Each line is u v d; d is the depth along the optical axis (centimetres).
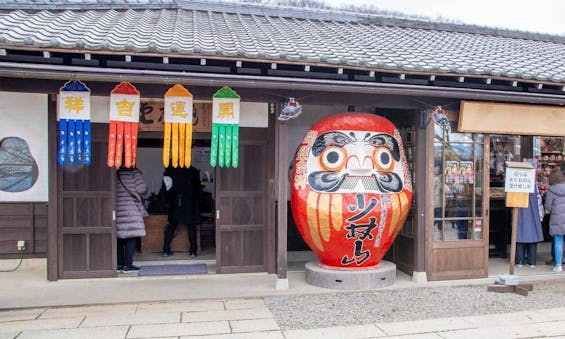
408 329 508
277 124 671
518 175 675
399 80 677
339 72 617
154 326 512
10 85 581
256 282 695
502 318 548
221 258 734
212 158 621
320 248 678
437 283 699
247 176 738
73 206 695
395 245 790
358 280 663
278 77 612
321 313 562
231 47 605
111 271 706
